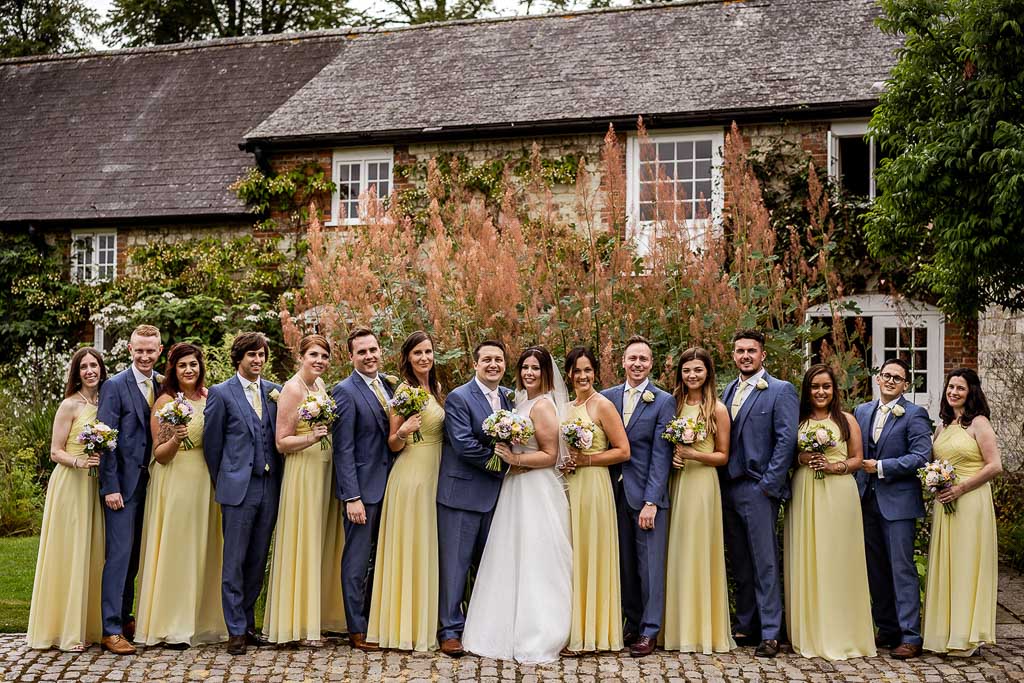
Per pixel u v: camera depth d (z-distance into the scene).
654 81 14.28
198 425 6.29
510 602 6.25
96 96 18.39
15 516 10.36
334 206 15.11
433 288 7.59
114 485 6.14
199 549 6.25
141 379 6.35
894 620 6.57
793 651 6.39
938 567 6.33
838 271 12.71
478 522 6.37
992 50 8.62
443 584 6.32
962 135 8.54
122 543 6.17
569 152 14.10
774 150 13.34
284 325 8.43
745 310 7.68
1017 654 6.35
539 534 6.24
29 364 15.12
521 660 6.07
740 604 6.62
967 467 6.34
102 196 16.27
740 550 6.55
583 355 6.50
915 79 9.11
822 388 6.46
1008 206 8.25
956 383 6.48
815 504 6.34
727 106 13.38
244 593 6.33
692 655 6.26
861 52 13.90
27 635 6.27
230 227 15.62
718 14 15.50
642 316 7.74
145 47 19.11
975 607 6.23
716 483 6.41
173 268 15.68
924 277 9.92
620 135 13.90
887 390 6.56
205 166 16.31
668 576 6.43
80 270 16.38
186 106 17.61
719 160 13.54
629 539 6.48
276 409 6.39
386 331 7.79
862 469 6.57
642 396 6.46
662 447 6.35
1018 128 8.32
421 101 15.12
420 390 6.17
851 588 6.30
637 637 6.48
